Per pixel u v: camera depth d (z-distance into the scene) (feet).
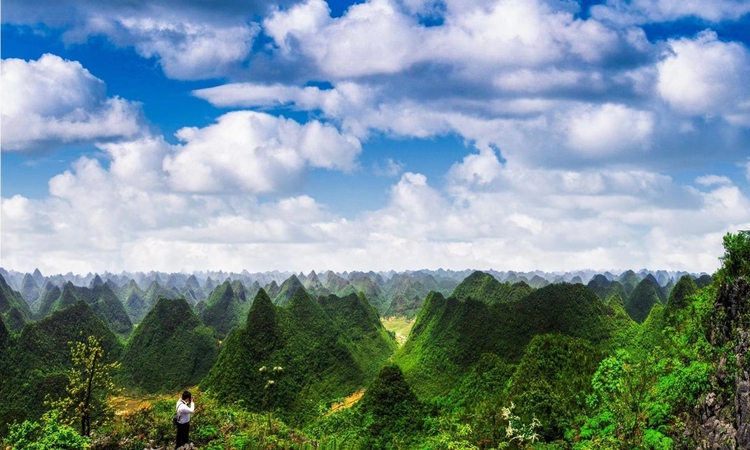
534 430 115.24
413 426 176.35
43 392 253.44
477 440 122.01
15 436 79.82
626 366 83.92
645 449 73.20
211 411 116.98
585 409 120.88
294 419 247.70
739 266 79.30
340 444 156.46
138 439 94.02
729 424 66.59
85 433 99.76
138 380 326.24
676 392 76.95
